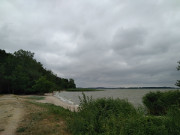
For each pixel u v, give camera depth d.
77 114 7.93
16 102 19.11
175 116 5.81
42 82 64.50
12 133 6.49
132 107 8.92
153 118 6.21
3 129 7.02
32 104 17.33
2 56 75.94
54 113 10.30
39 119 8.70
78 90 145.25
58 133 6.38
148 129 5.27
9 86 61.91
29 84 66.06
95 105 8.87
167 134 4.98
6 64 66.00
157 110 13.66
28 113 10.78
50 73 120.50
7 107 14.40
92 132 5.92
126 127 5.40
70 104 26.16
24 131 6.70
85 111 7.79
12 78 59.97
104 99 10.05
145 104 14.64
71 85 160.88
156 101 13.81
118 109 8.32
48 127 7.12
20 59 79.38
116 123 5.95
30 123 7.89
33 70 75.62
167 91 14.38
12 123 8.03
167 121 5.68
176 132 5.03
